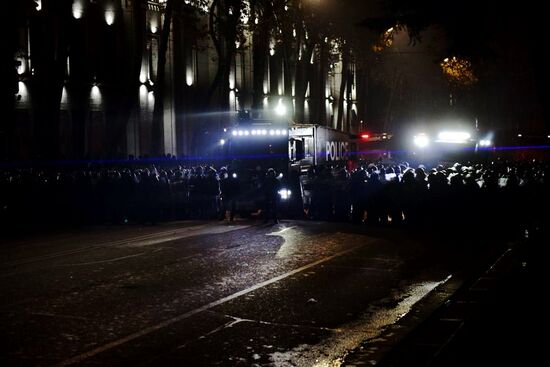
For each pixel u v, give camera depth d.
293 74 61.41
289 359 7.96
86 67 38.47
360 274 13.29
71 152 37.78
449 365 6.61
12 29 26.70
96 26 39.09
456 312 9.23
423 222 21.53
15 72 26.91
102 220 23.56
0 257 15.39
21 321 9.54
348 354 8.05
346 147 33.16
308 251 16.25
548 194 18.72
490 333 7.59
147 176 23.42
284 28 46.22
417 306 10.09
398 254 15.88
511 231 20.31
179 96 45.81
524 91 28.92
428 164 40.72
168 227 22.19
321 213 24.33
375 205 22.53
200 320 9.68
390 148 41.19
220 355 8.09
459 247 17.12
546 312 8.39
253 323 9.57
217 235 19.48
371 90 76.88
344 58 59.22
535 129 41.44
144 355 8.04
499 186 20.55
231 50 39.75
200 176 25.02
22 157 30.42
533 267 11.54
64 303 10.64
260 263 14.44
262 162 25.52
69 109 37.56
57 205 22.52
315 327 9.39
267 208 23.55
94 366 7.62
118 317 9.79
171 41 45.03
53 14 34.00
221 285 12.08
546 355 6.73
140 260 14.79
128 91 35.41
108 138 40.03
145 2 38.69
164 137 44.59
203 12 41.97
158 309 10.28
